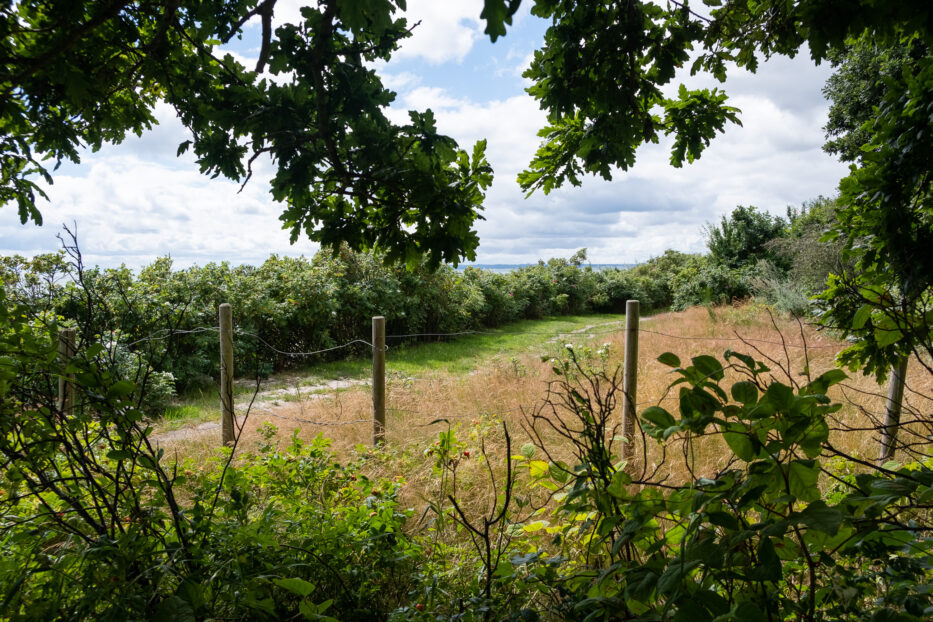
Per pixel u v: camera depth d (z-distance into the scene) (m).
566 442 3.88
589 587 1.58
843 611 1.29
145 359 6.17
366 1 1.37
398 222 2.40
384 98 2.25
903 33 2.11
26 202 2.46
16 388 1.71
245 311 9.18
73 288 6.56
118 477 1.80
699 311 12.96
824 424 1.21
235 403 6.98
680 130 2.94
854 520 1.17
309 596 2.03
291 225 2.54
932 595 1.42
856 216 2.78
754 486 1.19
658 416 1.33
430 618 1.84
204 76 2.41
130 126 2.89
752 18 2.51
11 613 1.46
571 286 22.39
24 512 2.05
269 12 1.91
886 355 2.73
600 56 2.31
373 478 3.28
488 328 16.55
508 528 2.07
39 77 2.12
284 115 2.14
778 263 17.03
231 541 1.78
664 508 1.33
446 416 5.21
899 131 2.48
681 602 1.09
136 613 1.37
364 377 8.80
